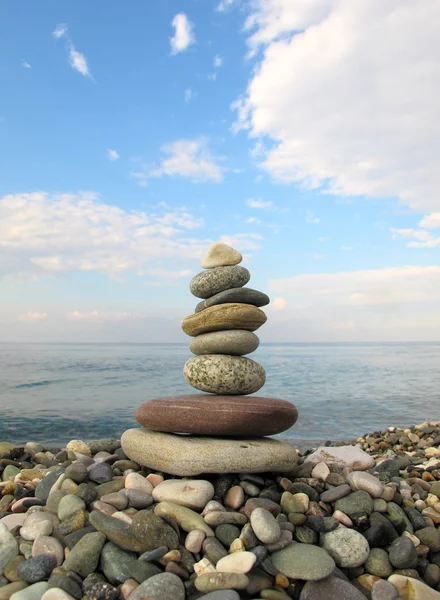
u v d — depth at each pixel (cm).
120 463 51
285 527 39
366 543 38
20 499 47
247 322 52
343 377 273
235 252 55
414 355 646
